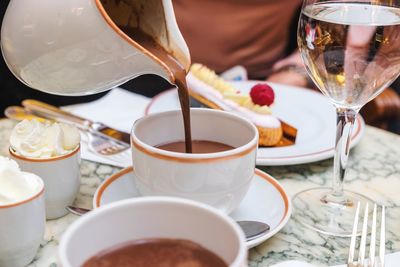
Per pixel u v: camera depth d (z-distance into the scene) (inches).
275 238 25.5
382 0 25.6
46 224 26.1
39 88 27.4
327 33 24.3
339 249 24.8
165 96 41.0
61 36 24.3
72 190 26.5
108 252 16.6
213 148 27.3
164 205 17.1
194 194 24.0
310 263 23.6
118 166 31.9
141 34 27.7
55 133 26.2
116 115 39.0
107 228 16.7
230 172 23.8
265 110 36.7
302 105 41.5
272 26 67.2
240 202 25.7
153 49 26.7
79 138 27.1
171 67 25.8
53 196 25.8
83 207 27.4
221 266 16.0
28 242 22.3
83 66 25.3
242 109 37.9
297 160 31.9
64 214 26.9
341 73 25.1
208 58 67.6
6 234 21.7
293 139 35.8
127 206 16.9
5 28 25.9
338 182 29.1
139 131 26.2
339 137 28.4
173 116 27.5
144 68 25.2
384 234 24.0
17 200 22.0
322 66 25.3
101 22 23.8
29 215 21.9
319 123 38.7
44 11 24.3
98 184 29.9
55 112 37.2
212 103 41.3
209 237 16.8
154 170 23.9
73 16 24.0
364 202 28.9
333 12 25.3
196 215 16.9
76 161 26.5
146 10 27.1
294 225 26.7
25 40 25.0
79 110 39.5
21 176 22.6
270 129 34.9
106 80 26.2
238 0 65.4
